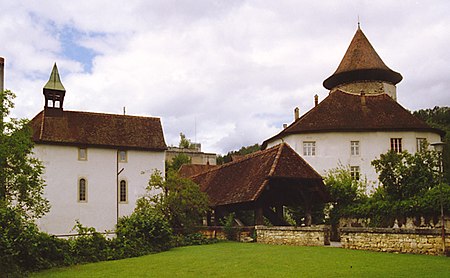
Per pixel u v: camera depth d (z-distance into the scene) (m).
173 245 23.91
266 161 27.72
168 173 33.12
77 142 38.53
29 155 36.94
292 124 45.66
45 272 15.31
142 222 22.27
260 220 27.11
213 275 13.16
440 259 14.90
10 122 26.84
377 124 40.94
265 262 15.58
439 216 20.00
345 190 27.52
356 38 48.41
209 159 85.81
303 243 22.17
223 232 28.45
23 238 15.74
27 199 26.97
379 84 46.47
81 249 18.38
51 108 39.78
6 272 14.40
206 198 31.02
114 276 13.64
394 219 22.14
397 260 14.91
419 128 40.47
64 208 37.34
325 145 40.88
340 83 48.00
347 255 16.80
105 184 39.19
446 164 30.66
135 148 40.78
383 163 24.53
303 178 25.77
